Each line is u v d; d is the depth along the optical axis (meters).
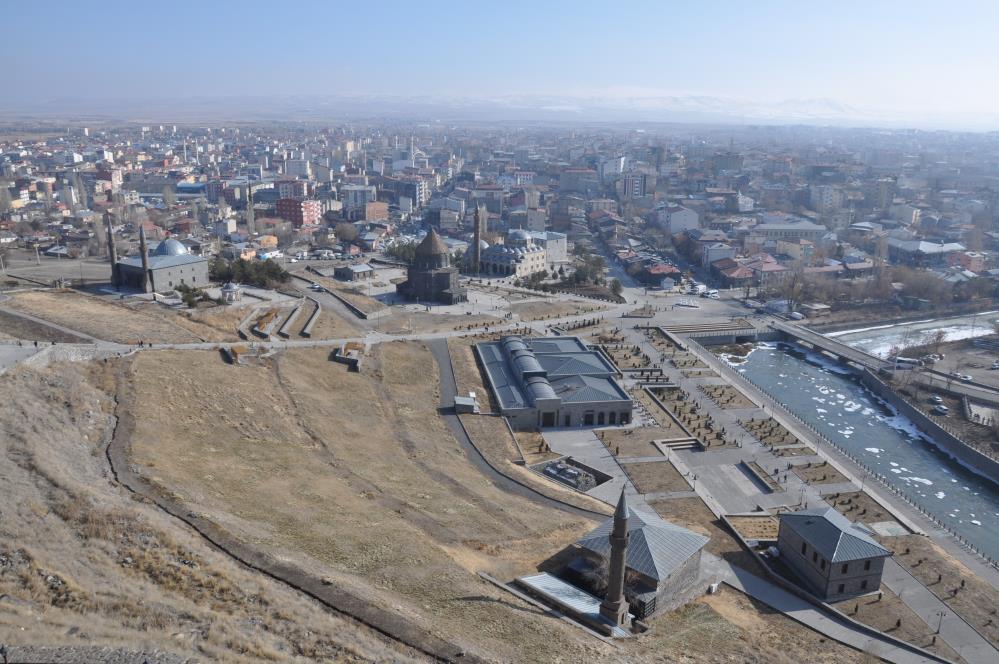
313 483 103.38
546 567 93.94
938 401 190.88
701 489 133.38
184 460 99.62
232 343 166.50
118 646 51.00
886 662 85.94
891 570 107.44
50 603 56.00
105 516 71.88
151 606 58.62
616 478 136.50
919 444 172.50
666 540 93.25
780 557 108.69
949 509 141.62
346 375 165.62
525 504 114.75
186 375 134.75
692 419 168.25
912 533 120.31
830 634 90.94
